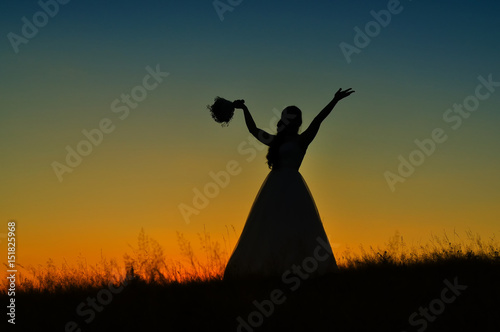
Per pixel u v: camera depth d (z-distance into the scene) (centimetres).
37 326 1238
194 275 1577
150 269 1468
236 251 1650
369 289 1353
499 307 1227
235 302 1267
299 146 1709
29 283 1580
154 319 1191
